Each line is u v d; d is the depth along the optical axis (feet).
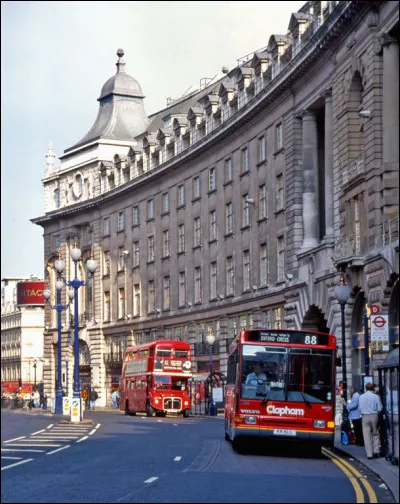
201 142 223.10
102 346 291.17
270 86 182.09
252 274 198.80
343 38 147.13
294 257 175.32
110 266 286.87
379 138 132.98
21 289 493.36
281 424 87.15
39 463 77.05
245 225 204.64
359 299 143.95
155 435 118.52
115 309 283.18
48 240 325.83
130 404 202.90
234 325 210.18
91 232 300.20
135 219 272.31
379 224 131.64
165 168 246.27
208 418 182.91
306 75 167.02
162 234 254.06
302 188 176.04
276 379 87.97
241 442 89.76
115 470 71.10
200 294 231.09
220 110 219.00
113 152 299.58
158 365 189.47
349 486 61.31
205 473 69.10
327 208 156.76
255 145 197.98
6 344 529.04
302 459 84.38
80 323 303.89
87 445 99.40
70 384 307.99
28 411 247.50
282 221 182.60
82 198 305.12
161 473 68.95
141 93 311.68
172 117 262.88
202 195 228.63
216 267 221.05
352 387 144.46
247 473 69.72
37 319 503.61
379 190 131.85
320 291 157.79
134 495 54.95
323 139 174.70
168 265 249.34
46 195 327.47
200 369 227.40
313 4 170.30
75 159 311.27
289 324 176.45
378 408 82.17
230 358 101.35
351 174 143.84
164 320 249.34
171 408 188.14
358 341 143.13
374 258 129.80
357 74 143.64
